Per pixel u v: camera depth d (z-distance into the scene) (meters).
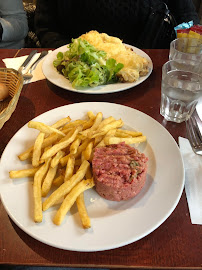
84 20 2.23
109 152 0.79
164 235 0.69
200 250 0.66
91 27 2.25
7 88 1.14
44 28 2.24
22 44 2.42
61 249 0.66
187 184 0.82
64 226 0.67
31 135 0.95
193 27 1.43
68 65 1.24
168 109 1.10
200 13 2.98
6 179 0.79
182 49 1.39
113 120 0.98
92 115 1.02
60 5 2.15
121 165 0.75
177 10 2.18
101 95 1.25
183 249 0.66
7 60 1.46
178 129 1.04
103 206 0.76
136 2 2.04
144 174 0.75
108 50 1.37
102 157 0.78
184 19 2.17
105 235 0.65
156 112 1.14
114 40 1.46
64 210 0.68
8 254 0.65
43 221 0.68
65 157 0.83
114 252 0.66
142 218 0.69
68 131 0.93
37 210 0.68
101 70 1.22
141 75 1.31
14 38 2.26
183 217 0.74
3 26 2.12
